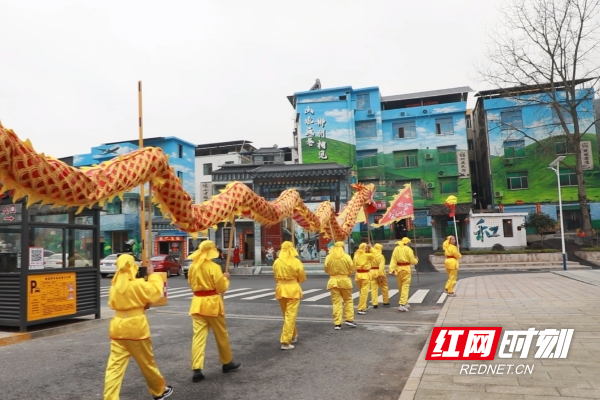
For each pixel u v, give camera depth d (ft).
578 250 86.84
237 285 63.72
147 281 14.40
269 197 97.04
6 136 10.48
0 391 16.43
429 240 116.57
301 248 92.22
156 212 120.16
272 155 122.01
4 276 27.17
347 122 118.62
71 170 12.29
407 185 44.98
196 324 17.69
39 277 27.50
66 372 19.04
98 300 31.81
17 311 26.55
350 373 18.15
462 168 117.39
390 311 35.12
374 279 37.11
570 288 44.65
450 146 119.14
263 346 23.50
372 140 121.29
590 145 109.09
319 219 32.01
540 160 112.78
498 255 84.94
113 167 14.34
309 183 96.07
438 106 120.06
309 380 17.26
